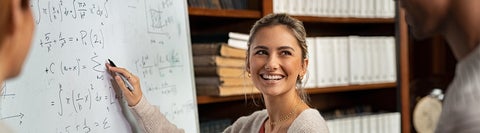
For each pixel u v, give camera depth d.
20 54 0.54
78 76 1.23
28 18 0.54
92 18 1.29
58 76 1.19
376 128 2.46
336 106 2.79
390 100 2.64
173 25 1.58
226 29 2.24
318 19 2.23
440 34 0.64
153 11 1.50
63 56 1.20
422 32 0.63
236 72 1.91
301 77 1.52
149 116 1.39
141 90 1.40
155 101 1.47
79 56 1.24
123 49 1.37
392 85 2.51
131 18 1.41
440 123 0.59
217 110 2.34
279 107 1.45
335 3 2.29
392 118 2.50
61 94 1.19
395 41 2.50
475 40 0.57
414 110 2.58
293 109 1.42
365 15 2.38
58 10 1.20
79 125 1.23
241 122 1.68
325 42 2.27
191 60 1.66
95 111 1.27
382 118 2.48
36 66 1.14
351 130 2.38
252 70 1.48
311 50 2.21
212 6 1.96
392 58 2.49
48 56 1.17
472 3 0.56
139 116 1.38
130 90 1.36
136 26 1.43
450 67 2.89
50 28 1.17
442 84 2.81
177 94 1.57
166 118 1.47
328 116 2.44
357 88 2.38
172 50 1.57
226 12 1.96
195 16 2.00
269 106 1.48
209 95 1.90
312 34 2.63
